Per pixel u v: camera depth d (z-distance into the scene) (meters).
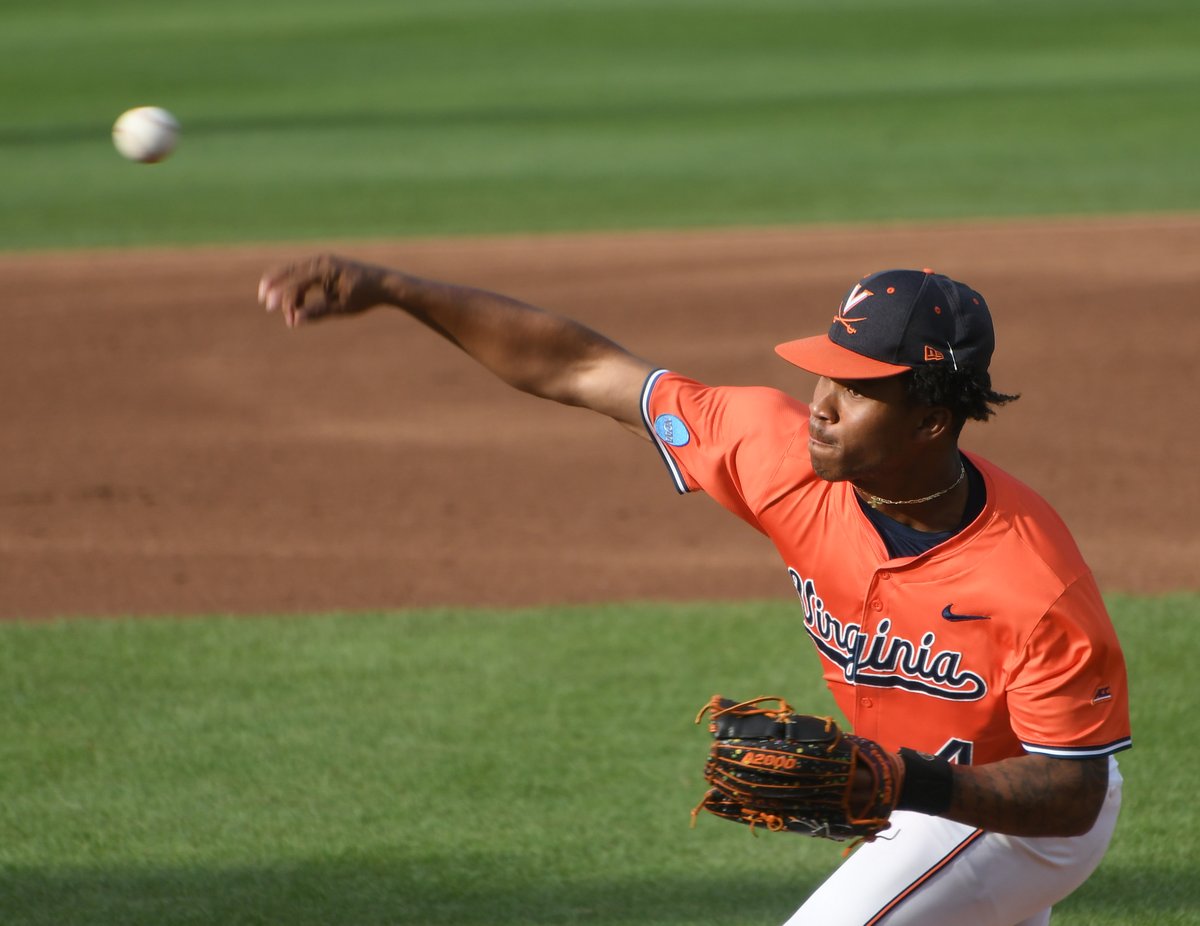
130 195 72.12
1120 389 41.31
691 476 11.83
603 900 16.88
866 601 10.51
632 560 30.30
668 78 109.44
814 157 79.50
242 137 88.38
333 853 18.02
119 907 16.72
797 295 51.03
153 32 136.50
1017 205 65.81
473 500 34.22
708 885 17.30
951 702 10.42
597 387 12.31
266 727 21.80
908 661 10.48
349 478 35.75
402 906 16.73
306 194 72.00
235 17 145.38
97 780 20.09
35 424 39.78
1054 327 46.81
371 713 22.25
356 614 26.92
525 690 23.11
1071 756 9.83
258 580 29.02
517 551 30.84
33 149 85.31
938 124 88.06
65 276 55.62
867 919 10.94
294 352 46.62
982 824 9.78
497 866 17.69
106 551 30.72
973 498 10.38
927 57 116.75
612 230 62.81
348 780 20.02
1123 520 32.03
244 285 54.00
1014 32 127.19
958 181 72.00
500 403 42.16
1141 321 47.09
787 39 127.19
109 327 48.97
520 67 116.06
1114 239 57.88
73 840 18.39
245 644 25.31
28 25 141.88
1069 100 94.31
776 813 9.73
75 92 106.50
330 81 110.62
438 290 12.25
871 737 11.07
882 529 10.55
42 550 30.72
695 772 20.20
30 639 25.52
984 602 10.01
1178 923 16.30
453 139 86.88
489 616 26.73
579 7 148.12
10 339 47.56
